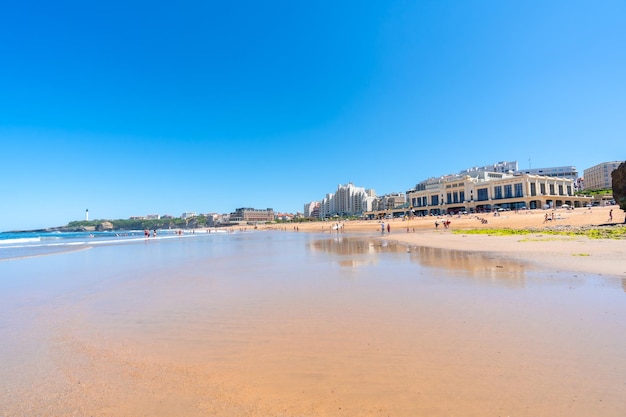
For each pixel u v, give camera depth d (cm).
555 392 406
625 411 364
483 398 399
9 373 514
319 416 377
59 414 400
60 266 1948
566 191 12244
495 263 1494
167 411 399
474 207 12438
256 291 1070
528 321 675
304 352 560
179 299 987
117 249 3534
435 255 1922
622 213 4634
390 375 467
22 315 845
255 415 385
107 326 740
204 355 564
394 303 857
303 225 14550
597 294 874
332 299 925
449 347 556
